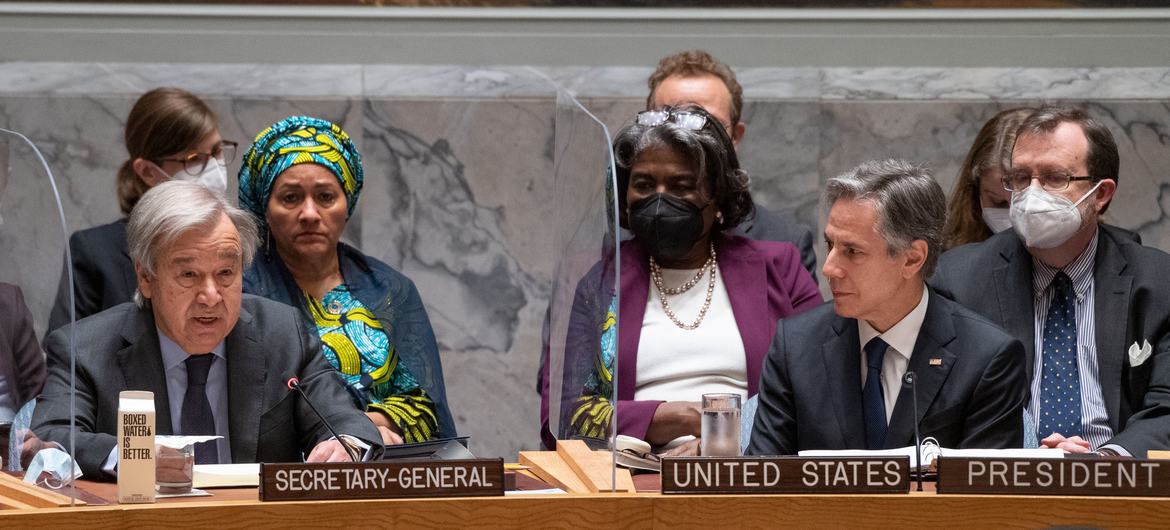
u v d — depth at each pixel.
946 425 6.11
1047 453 5.34
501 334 10.22
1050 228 7.05
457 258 10.14
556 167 6.68
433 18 9.95
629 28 9.98
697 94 8.80
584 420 5.84
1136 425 6.66
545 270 10.19
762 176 10.00
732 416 5.59
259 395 6.24
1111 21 9.88
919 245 6.13
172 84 9.77
